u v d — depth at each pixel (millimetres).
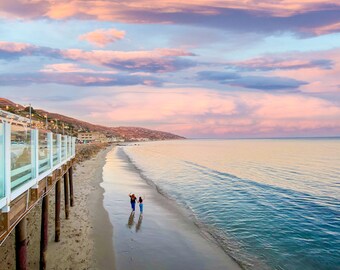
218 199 31031
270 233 20344
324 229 21438
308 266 15461
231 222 22688
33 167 8578
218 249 17250
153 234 19156
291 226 22016
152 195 31828
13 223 6652
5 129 6004
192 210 26016
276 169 60469
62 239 15953
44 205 11875
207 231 20391
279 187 39281
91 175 43438
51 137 11320
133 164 69625
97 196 28547
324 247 18000
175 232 19844
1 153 5934
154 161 81000
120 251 15984
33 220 17797
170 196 32031
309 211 26672
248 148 148250
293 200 31297
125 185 37438
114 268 13961
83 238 16656
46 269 12781
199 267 14867
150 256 15773
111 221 20875
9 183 6195
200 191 35531
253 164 70750
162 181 43500
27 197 7773
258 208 27344
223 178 47438
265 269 14961
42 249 11891
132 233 19016
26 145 8211
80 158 64250
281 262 15828
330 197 33094
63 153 16234
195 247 17375
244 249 17453
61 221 18891
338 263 15836
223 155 102875
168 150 147500
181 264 15086
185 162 77500
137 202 27453
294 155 94938
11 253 12617
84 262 13945
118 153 119688
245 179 46406
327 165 65562
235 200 30703
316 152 106375
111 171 52531
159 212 24656
